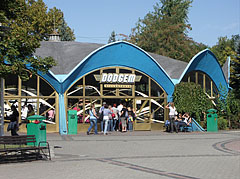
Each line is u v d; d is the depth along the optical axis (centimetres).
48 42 2911
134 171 1038
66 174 993
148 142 1817
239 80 3456
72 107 2420
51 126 2366
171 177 955
